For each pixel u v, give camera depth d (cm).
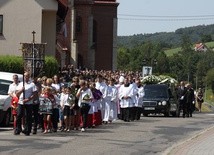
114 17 7100
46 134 2198
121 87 3142
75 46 5981
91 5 6725
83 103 2394
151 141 2061
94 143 1917
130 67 10631
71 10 6000
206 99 11338
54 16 4259
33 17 4112
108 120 2916
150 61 10288
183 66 11638
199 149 1772
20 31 4109
